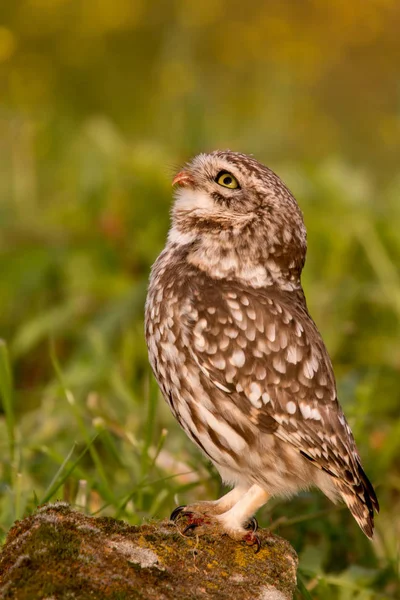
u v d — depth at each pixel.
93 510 8.65
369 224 13.23
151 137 19.53
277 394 7.34
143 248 13.43
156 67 20.92
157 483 8.62
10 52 17.78
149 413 8.16
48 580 5.44
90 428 10.22
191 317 7.40
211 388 7.40
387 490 9.76
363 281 13.14
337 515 9.05
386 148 21.53
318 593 8.10
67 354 12.52
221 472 7.68
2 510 8.34
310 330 7.62
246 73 22.58
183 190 7.98
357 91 23.05
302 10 23.56
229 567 6.26
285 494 7.50
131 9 20.88
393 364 11.98
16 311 13.09
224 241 7.71
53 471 9.51
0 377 8.20
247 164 7.84
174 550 6.21
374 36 23.38
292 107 21.92
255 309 7.43
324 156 20.47
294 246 7.81
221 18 22.70
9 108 19.14
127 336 11.98
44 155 16.17
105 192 14.09
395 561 8.52
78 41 20.62
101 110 20.38
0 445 9.78
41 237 13.55
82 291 12.97
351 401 10.40
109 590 5.46
